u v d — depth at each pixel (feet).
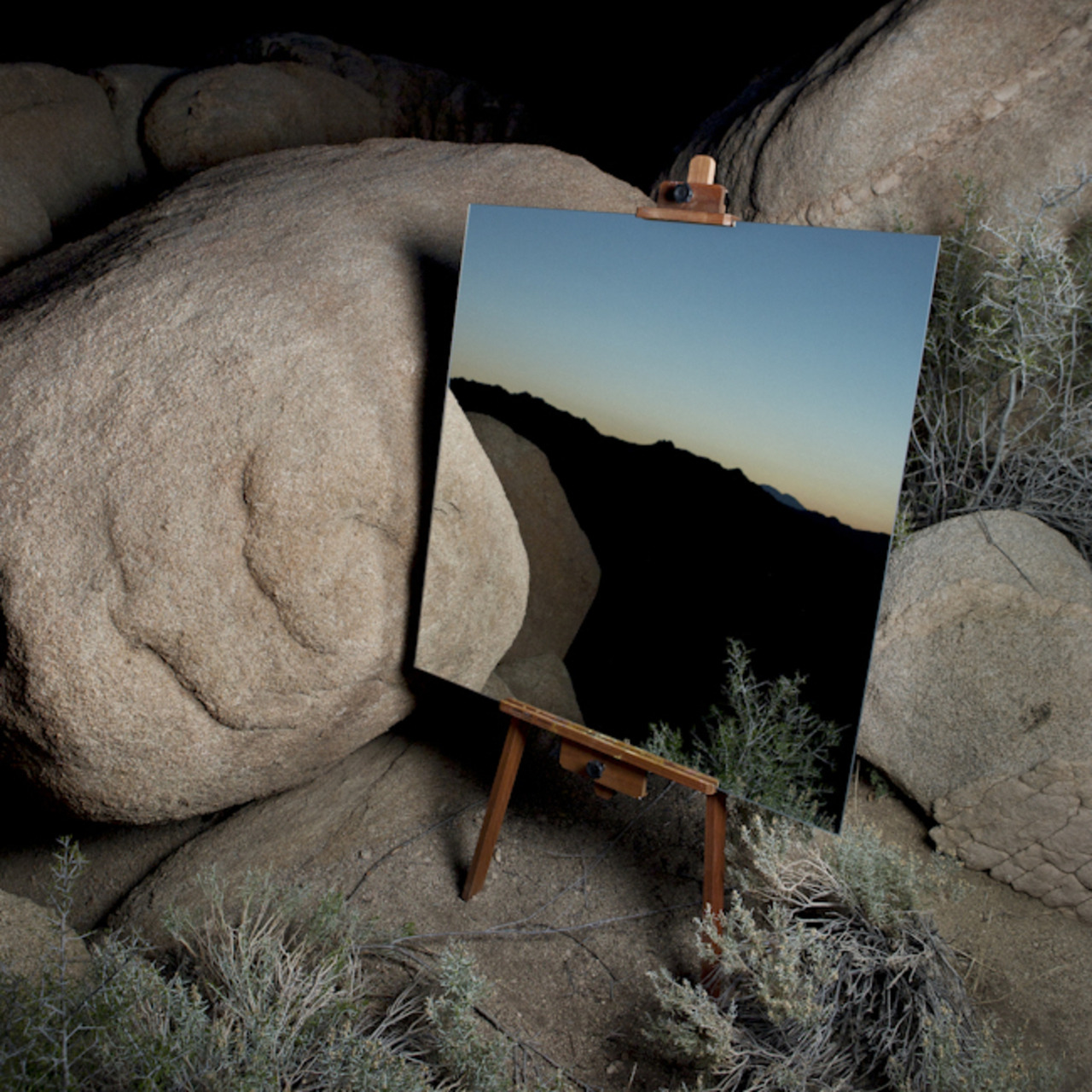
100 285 9.35
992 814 9.42
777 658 7.08
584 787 10.53
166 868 9.52
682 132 25.82
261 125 18.65
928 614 9.62
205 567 8.16
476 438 8.52
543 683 8.51
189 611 8.13
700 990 7.46
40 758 8.13
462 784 10.50
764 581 7.06
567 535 8.12
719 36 24.35
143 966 7.36
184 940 8.10
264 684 8.55
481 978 7.94
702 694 7.54
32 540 7.93
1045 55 11.12
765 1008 7.54
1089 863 9.17
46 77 15.97
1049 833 9.25
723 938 7.45
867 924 7.94
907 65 11.71
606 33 26.13
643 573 7.70
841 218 12.63
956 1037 7.14
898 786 10.05
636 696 7.93
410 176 11.29
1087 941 9.25
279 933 8.08
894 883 8.04
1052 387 10.97
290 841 9.77
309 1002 7.35
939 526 10.23
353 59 22.50
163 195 12.02
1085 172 10.53
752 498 7.04
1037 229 9.97
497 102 23.86
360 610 8.77
